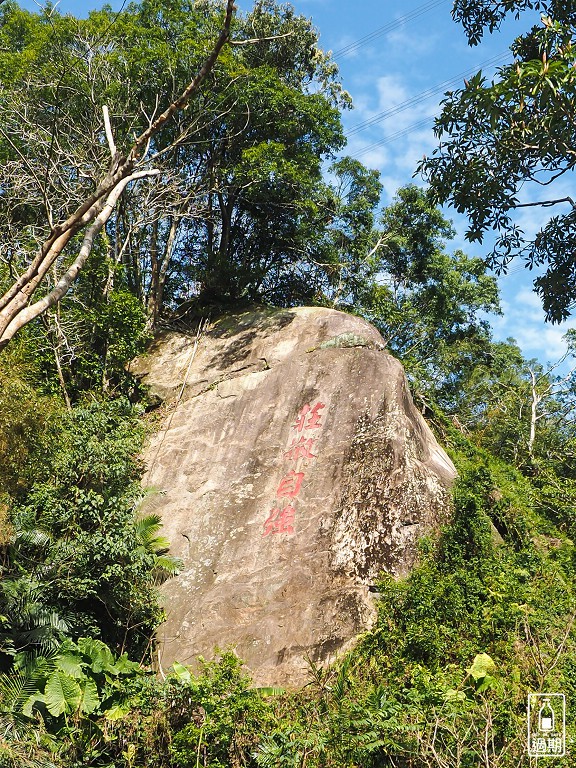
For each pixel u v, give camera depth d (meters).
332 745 8.70
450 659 10.89
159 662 12.41
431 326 25.27
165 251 22.28
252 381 16.59
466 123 9.82
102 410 15.01
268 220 22.16
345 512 13.56
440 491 13.71
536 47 10.00
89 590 12.20
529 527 14.77
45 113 17.91
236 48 21.50
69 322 17.23
